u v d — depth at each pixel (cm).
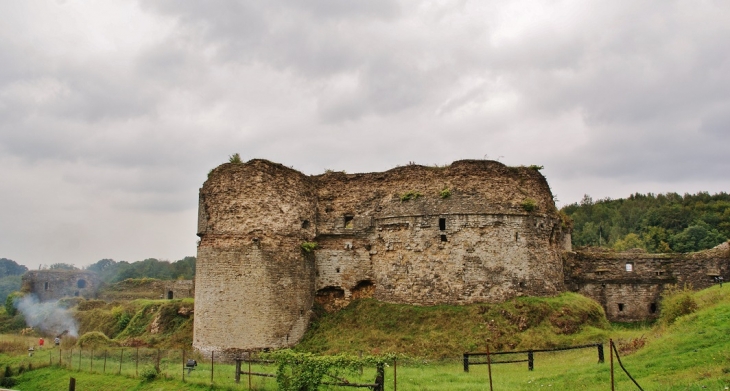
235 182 2731
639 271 3519
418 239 2886
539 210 2938
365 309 2889
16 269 16462
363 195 3097
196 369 2161
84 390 2167
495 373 1877
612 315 3456
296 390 1563
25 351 3275
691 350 1540
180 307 3669
